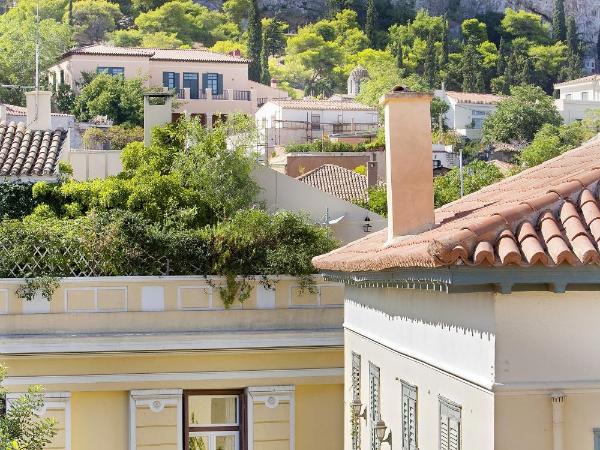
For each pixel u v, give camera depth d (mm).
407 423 15641
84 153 35438
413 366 15297
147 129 33688
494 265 11125
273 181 31219
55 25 143875
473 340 12398
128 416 24266
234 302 24859
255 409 24688
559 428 11656
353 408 19469
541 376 11719
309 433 24891
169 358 24438
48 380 23891
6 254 24359
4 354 23672
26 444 18359
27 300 24141
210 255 24922
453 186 56250
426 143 15938
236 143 32531
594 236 11195
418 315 14891
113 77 115438
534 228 11539
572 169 14961
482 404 12086
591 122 129375
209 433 24750
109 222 25172
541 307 11734
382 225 30953
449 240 11188
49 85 120312
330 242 25703
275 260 24859
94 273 24672
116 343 24031
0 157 32219
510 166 92812
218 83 132375
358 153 87688
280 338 24641
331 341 24812
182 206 29531
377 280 15945
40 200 30500
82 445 24078
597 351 11758
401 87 16156
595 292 11719
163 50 131750
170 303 24656
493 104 144750
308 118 118812
